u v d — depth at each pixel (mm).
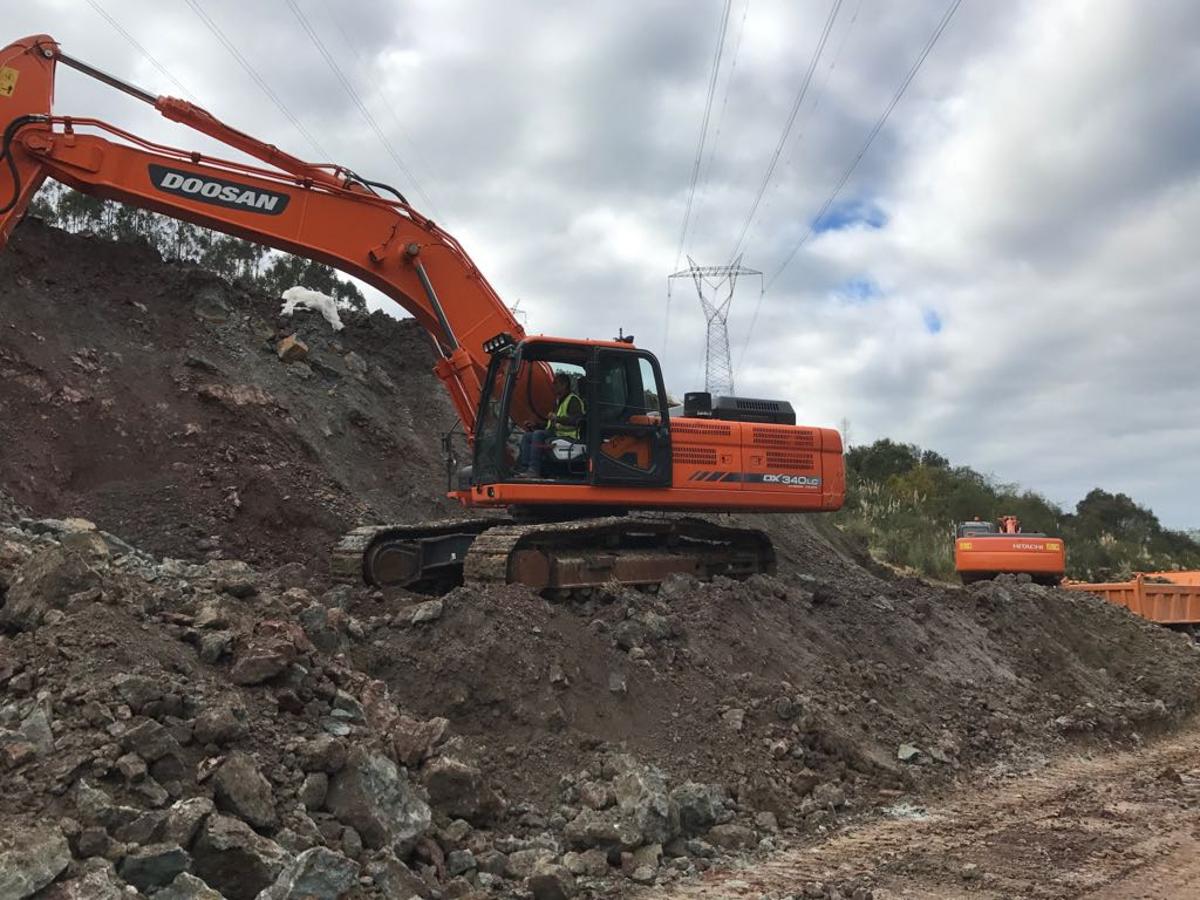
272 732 5250
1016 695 11141
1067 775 9141
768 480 11359
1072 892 5805
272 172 10977
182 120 10789
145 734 4539
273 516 12609
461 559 10391
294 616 6801
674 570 10641
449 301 11422
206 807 4340
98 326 13758
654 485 10602
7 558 6273
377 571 10172
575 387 10609
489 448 10570
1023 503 36812
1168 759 10320
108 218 21328
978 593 13484
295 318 17203
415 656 7379
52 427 11992
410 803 5277
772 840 6633
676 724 7609
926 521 31500
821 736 8086
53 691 4812
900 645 10844
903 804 7730
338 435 15148
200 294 15570
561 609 8453
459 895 5066
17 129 10266
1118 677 13117
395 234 11281
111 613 5477
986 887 5855
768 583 10523
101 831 4000
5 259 13320
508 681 7262
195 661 5527
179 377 13750
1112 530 41000
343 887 4371
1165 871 6273
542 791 6484
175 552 11266
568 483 10227
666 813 6184
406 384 17828
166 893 3938
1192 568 35625
